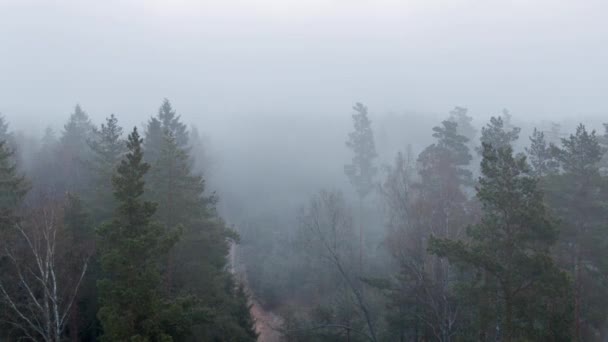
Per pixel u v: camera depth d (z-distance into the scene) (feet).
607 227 72.54
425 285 74.08
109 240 52.60
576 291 70.38
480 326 61.98
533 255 55.67
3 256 65.82
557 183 76.69
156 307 51.70
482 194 58.59
